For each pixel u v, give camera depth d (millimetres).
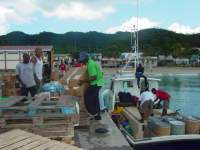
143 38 119500
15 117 6621
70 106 6949
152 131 11570
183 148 9406
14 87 13000
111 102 17062
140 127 12727
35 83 11227
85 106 10016
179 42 140375
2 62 31469
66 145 5734
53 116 6617
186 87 53531
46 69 18625
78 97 10055
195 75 78875
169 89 50844
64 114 6621
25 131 6387
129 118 14031
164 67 104562
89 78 9859
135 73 17703
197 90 49375
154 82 17703
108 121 10211
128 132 12984
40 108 6801
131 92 17312
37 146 5496
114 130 9039
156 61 104688
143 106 13219
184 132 11062
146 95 13336
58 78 18281
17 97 8367
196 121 11344
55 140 6262
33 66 11242
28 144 5566
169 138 9352
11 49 31688
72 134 6648
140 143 9461
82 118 9016
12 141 5676
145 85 16625
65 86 11328
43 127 6621
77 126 8938
